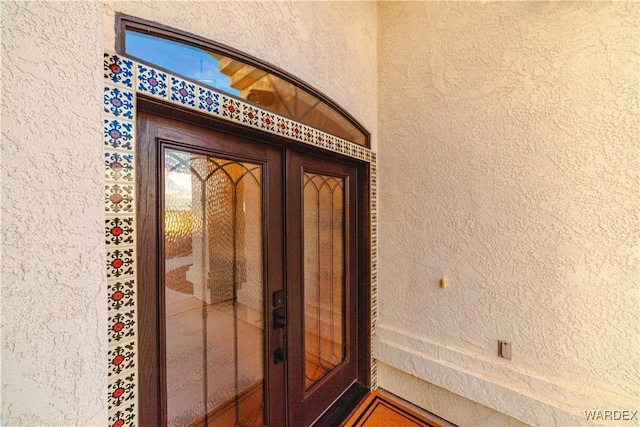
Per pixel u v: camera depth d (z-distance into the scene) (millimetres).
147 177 1212
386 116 2479
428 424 2150
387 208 2482
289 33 1745
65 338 651
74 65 672
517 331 1820
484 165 1938
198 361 1449
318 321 2207
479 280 1973
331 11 2066
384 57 2488
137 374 1113
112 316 1030
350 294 2494
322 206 2221
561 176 1652
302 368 2018
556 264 1678
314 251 2158
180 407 1372
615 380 1513
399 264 2410
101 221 724
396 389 2457
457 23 2045
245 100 1496
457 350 2061
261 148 1727
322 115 2047
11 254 570
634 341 1459
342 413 2244
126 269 1066
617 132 1486
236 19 1458
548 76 1684
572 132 1612
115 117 1027
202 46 1321
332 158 2236
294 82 1776
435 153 2178
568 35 1617
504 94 1845
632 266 1457
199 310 1446
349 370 2492
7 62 567
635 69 1437
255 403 1738
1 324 557
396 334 2400
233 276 1605
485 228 1941
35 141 605
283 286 1876
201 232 1442
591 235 1568
